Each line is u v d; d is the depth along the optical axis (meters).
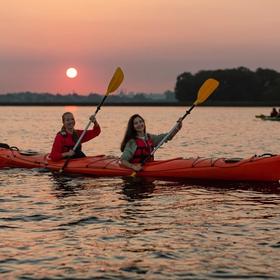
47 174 11.75
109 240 6.43
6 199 9.05
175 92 164.00
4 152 13.24
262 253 5.84
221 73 161.88
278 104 159.88
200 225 7.14
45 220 7.49
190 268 5.41
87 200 8.97
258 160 10.75
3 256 5.82
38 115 73.94
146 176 11.27
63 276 5.23
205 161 11.14
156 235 6.64
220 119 58.94
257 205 8.49
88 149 20.03
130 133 11.30
